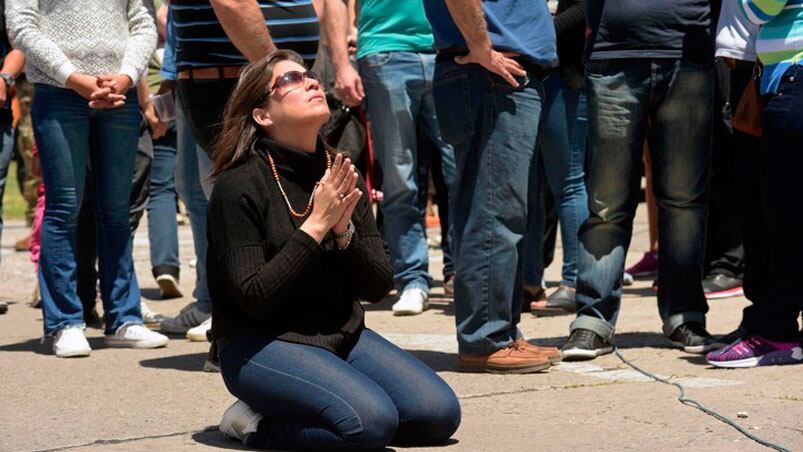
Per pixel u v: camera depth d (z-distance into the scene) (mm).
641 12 5965
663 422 4754
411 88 8055
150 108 7426
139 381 5820
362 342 4582
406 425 4457
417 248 8195
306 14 6023
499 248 5727
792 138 5629
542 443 4477
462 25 5469
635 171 6203
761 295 5863
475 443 4508
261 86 4492
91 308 7781
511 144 5656
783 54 5645
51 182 6590
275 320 4457
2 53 7684
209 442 4590
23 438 4676
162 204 9023
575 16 7332
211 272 4512
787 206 5688
